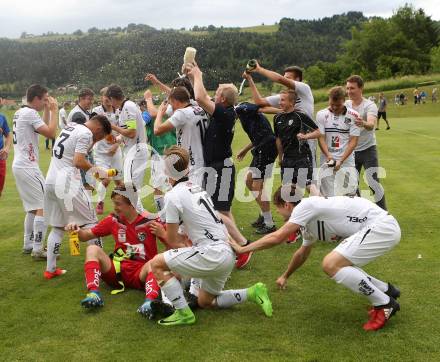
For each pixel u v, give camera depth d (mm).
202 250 4340
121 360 3852
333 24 103375
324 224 4422
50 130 6461
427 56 84500
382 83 56500
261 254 6363
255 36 74312
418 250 6230
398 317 4465
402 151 15945
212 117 5977
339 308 4715
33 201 6453
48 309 4852
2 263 6301
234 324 4430
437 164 13023
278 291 5152
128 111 7969
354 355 3834
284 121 6773
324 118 6977
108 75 57500
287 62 75000
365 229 4293
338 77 80125
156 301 4520
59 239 5762
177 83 6402
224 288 5273
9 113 31688
